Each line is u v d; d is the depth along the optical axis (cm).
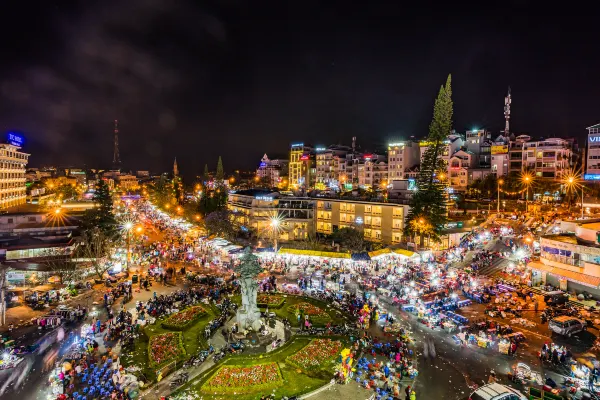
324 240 9625
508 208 11181
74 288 5619
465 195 12888
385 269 6656
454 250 7688
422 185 8525
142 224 12756
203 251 8369
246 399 3047
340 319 4603
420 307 4750
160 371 3425
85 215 9450
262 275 6500
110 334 4122
